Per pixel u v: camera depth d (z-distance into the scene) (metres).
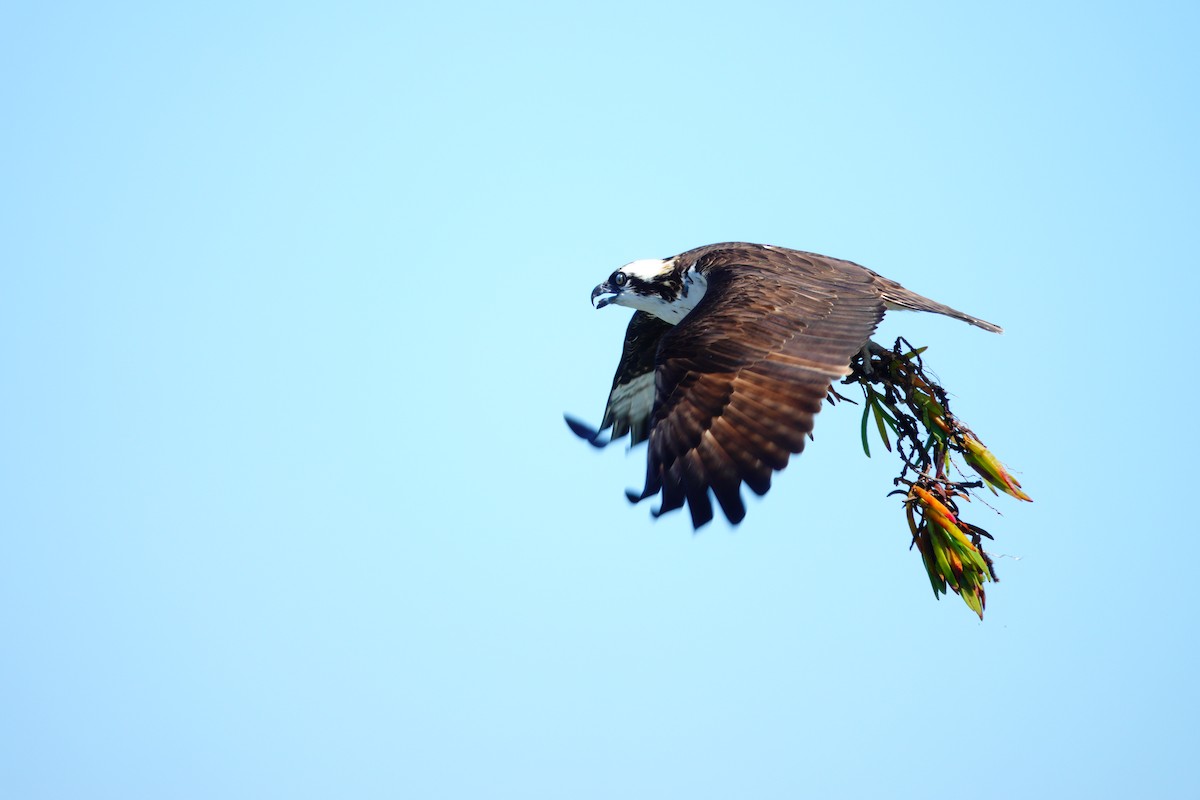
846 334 11.44
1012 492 11.52
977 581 10.88
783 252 14.66
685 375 10.95
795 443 10.33
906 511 11.21
